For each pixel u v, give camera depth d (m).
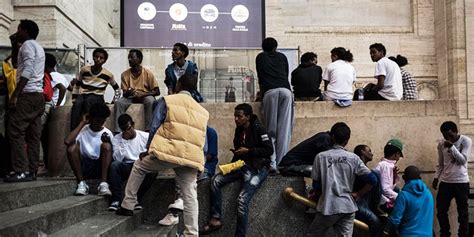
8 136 8.19
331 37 18.91
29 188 6.46
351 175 7.32
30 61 7.43
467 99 18.02
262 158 8.24
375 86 10.40
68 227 6.25
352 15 19.09
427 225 7.84
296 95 10.07
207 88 12.94
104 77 9.36
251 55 13.04
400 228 7.92
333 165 7.31
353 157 7.35
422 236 7.79
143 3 15.64
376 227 8.04
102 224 6.46
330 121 9.70
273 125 8.89
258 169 8.22
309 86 10.00
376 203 8.25
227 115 9.59
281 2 18.94
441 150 9.50
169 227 7.64
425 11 19.19
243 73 12.98
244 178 8.19
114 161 7.79
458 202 9.40
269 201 8.49
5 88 8.41
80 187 7.63
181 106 6.84
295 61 12.80
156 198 8.44
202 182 8.42
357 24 19.09
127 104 9.34
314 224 7.40
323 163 7.36
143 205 8.42
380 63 10.30
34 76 7.61
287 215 8.48
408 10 19.28
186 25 15.77
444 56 18.55
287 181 8.50
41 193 6.77
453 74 18.20
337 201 7.23
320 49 18.84
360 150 8.56
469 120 17.92
